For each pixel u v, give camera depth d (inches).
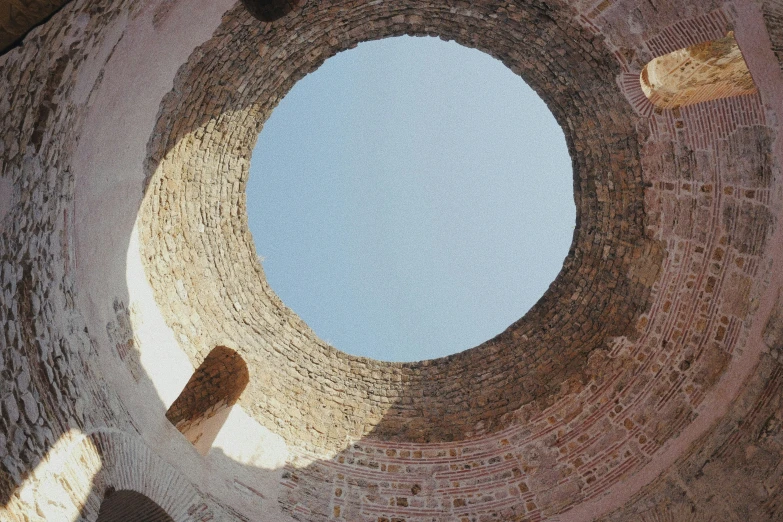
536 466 399.5
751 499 333.1
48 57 207.3
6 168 211.2
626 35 344.5
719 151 360.8
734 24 300.2
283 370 434.0
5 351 221.6
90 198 280.7
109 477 275.7
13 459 218.1
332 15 366.6
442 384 450.6
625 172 405.7
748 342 354.9
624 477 375.6
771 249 344.5
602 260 428.5
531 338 446.0
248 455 384.8
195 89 346.3
